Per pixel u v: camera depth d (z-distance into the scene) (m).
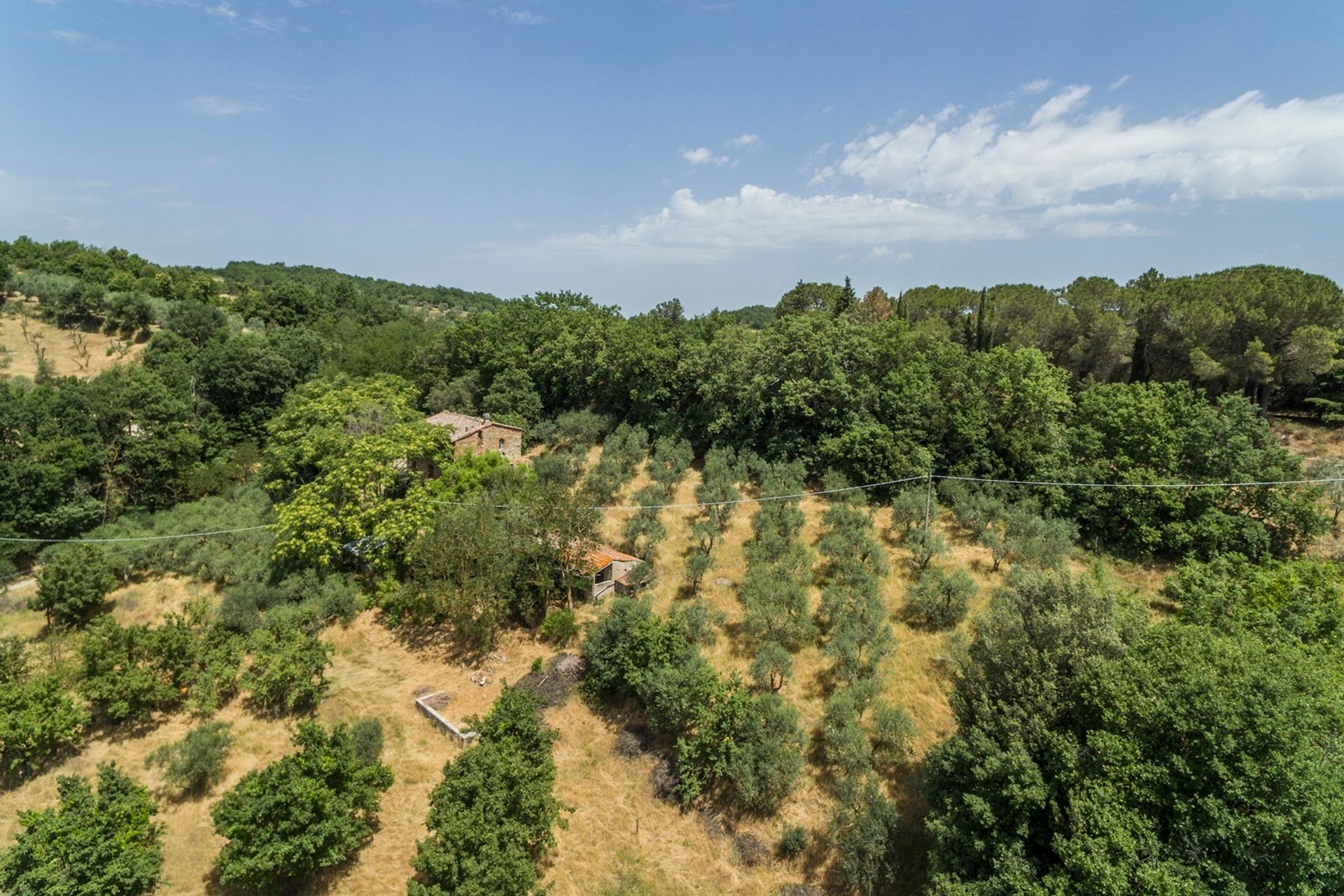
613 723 29.61
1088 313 57.62
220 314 95.38
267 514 49.59
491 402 65.38
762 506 43.47
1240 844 15.06
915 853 22.53
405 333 103.19
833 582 36.09
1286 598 27.91
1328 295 50.56
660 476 50.25
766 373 52.53
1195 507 37.75
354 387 60.84
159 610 40.22
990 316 65.69
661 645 29.05
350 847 23.27
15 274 102.81
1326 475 38.25
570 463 54.16
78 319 95.38
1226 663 17.67
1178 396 41.53
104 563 40.62
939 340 57.56
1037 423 46.00
